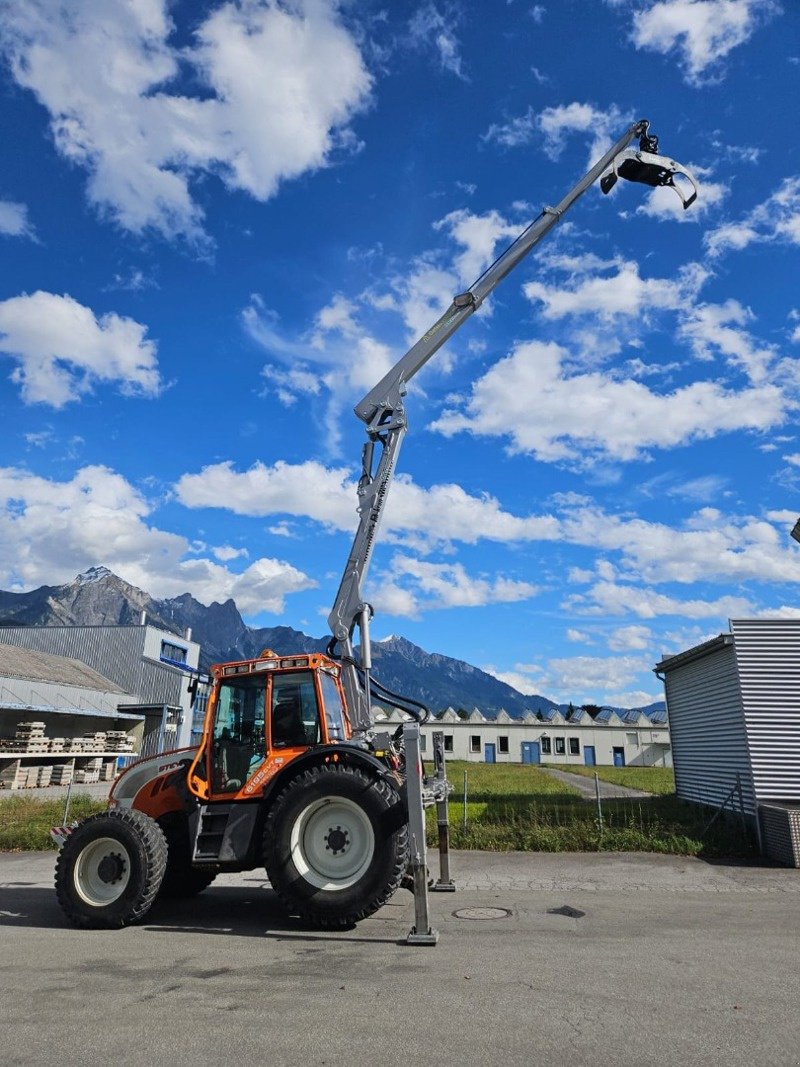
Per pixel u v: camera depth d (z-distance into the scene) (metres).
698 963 5.41
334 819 6.94
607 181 10.49
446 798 9.08
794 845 10.36
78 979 5.18
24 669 36.00
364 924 6.96
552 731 66.62
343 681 8.67
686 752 16.39
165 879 8.26
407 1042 3.89
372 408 10.10
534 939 6.26
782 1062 3.61
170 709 40.81
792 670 12.52
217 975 5.23
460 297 10.09
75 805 17.23
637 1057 3.66
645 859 10.98
